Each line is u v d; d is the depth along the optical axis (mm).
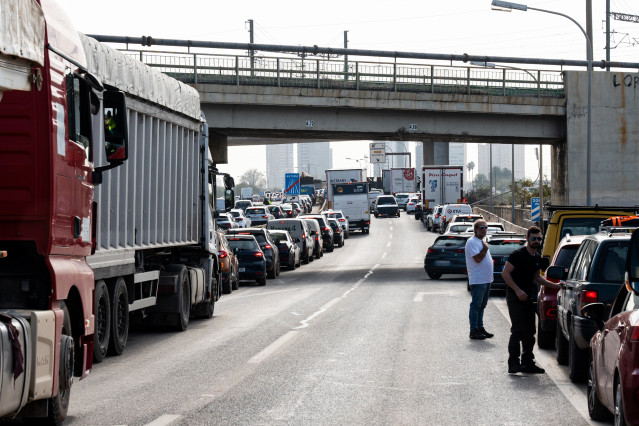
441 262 38844
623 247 13070
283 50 50344
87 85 11562
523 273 14375
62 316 10016
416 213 104750
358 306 26844
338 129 49125
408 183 135250
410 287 35250
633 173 51938
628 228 13445
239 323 22203
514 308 14297
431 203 88375
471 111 49906
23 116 10141
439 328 20828
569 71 51312
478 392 12586
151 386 13008
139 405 11516
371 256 60875
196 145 22703
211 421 10500
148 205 18547
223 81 46500
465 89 49906
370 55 50781
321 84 47844
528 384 13281
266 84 47062
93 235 12078
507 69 50625
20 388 8594
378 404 11641
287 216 98125
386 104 48656
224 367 14867
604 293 12742
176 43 49656
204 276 23062
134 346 17891
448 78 49688
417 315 23938
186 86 21531
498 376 14008
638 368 8344
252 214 80750
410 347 17438
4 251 9398
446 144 94750
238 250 37531
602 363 9930
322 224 66250
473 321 18766
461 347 17469
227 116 47625
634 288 9359
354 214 86812
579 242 17172
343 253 64562
